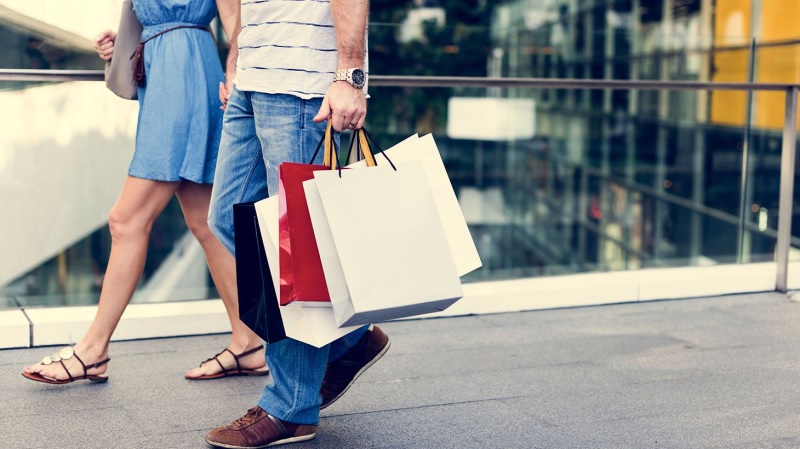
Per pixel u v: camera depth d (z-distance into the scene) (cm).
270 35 248
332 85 239
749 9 631
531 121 968
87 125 415
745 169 576
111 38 333
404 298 219
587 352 368
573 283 464
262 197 272
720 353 367
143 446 258
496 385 323
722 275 488
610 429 277
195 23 320
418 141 239
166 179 313
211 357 352
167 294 437
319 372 260
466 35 753
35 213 421
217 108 323
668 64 739
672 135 779
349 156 250
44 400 299
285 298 221
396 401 304
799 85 482
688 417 288
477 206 1027
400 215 223
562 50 793
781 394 313
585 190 1099
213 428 275
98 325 315
